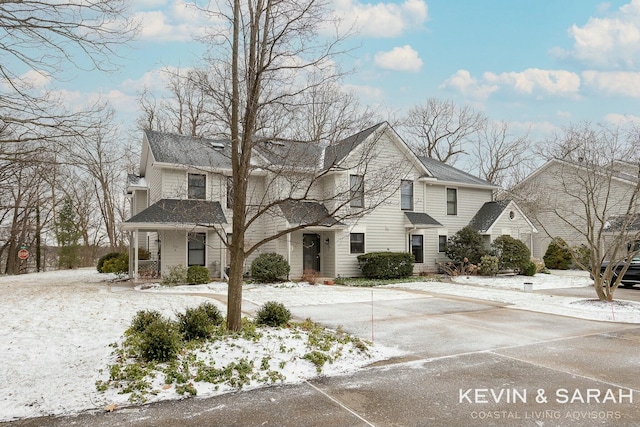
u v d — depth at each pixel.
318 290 16.36
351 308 12.20
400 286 18.08
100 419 4.52
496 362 6.81
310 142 7.75
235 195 7.72
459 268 22.80
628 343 8.16
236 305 7.67
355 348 7.27
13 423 4.40
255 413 4.73
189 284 17.55
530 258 23.16
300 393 5.37
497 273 22.30
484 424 4.48
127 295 14.45
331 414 4.72
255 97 7.43
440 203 23.91
